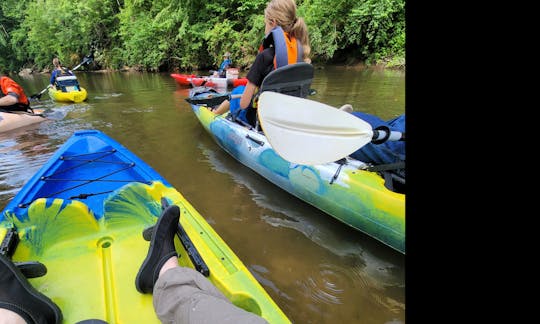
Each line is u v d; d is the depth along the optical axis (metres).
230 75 6.65
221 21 10.70
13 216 1.31
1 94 3.92
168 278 1.08
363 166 1.86
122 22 12.38
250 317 0.87
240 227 1.93
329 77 7.30
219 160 2.85
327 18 9.63
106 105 4.98
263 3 10.04
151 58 11.40
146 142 3.28
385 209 1.65
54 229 1.41
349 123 1.47
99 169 2.09
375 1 8.73
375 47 9.32
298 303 1.41
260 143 2.41
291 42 1.96
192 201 2.20
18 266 1.17
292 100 1.46
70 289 1.24
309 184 2.04
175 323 1.01
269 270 1.60
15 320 0.96
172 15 10.66
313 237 1.84
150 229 1.42
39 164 2.73
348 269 1.61
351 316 1.35
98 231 1.52
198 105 3.54
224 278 1.20
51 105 5.02
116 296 1.20
